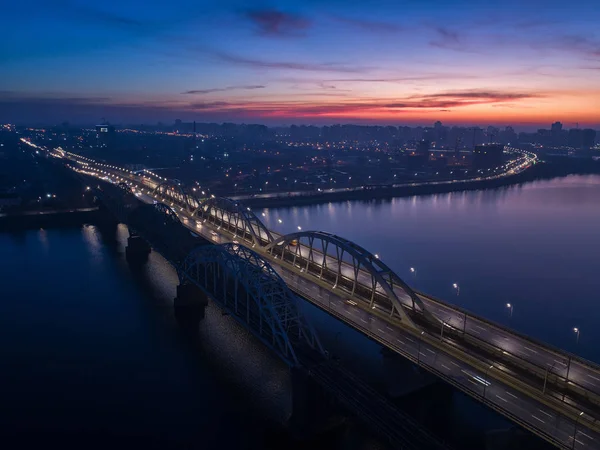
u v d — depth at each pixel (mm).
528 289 128250
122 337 95500
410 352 66688
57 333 97625
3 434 66375
